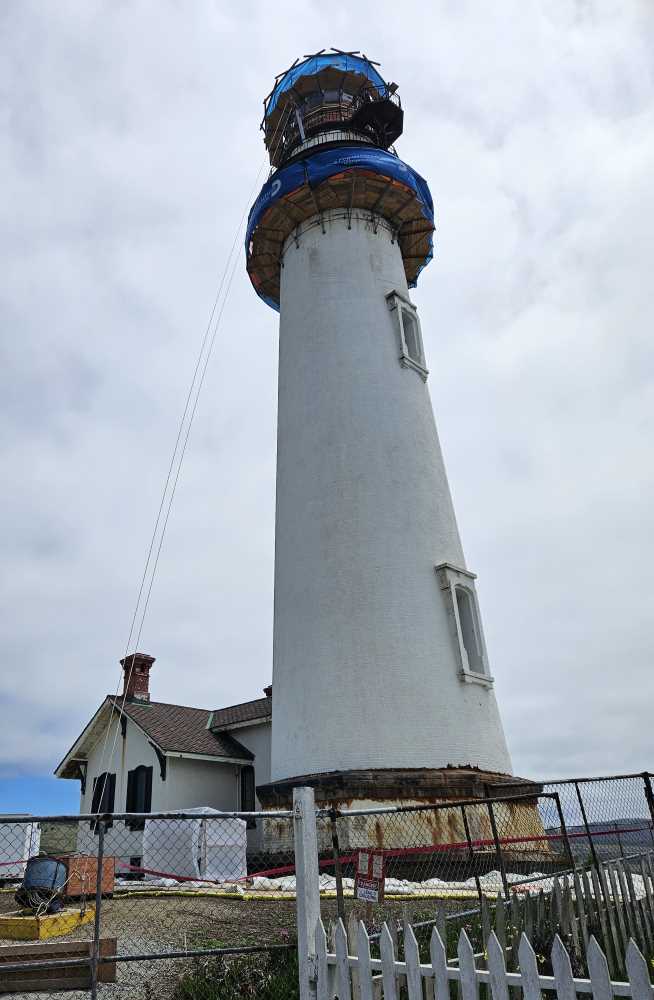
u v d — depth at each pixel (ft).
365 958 17.11
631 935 28.63
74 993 21.34
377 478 54.70
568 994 14.11
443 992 15.60
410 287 76.23
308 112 77.05
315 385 59.52
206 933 27.02
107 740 78.07
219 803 69.77
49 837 75.92
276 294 75.36
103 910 33.17
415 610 50.47
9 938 27.73
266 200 66.69
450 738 46.96
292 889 37.01
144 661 85.46
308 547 53.83
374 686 47.44
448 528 55.98
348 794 43.27
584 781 35.83
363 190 65.26
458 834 43.37
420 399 60.64
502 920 23.95
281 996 21.06
